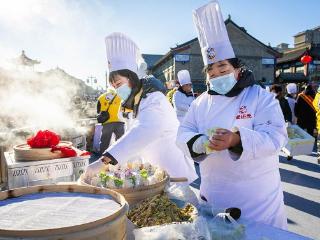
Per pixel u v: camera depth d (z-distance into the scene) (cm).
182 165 219
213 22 155
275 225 159
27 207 100
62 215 92
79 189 117
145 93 200
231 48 155
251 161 153
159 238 109
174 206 138
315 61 2678
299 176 553
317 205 419
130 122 230
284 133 147
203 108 169
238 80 158
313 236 338
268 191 157
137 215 136
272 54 3031
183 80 655
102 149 638
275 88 770
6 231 77
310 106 820
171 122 209
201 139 143
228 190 158
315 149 782
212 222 125
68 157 251
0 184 279
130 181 160
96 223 82
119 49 200
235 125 154
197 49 2859
